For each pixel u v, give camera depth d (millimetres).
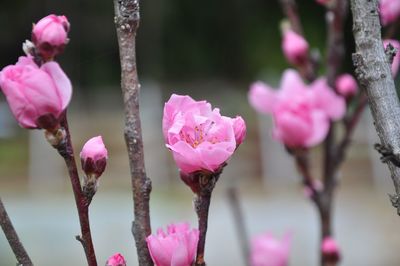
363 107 2709
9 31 24000
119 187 13742
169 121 1305
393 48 1254
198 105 1313
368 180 13906
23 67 1224
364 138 14844
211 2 25422
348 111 2967
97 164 1293
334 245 2566
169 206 10656
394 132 1217
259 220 9367
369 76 1242
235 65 25891
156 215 9500
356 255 7621
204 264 1310
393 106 1229
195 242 1303
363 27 1254
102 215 9547
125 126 1323
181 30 25734
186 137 1302
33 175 16172
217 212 9211
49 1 23844
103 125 18500
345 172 14188
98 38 24328
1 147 18141
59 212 9852
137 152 1327
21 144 18422
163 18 25188
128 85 1312
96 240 7938
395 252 7641
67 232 8242
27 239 7891
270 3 25375
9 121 18922
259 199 12312
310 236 8039
